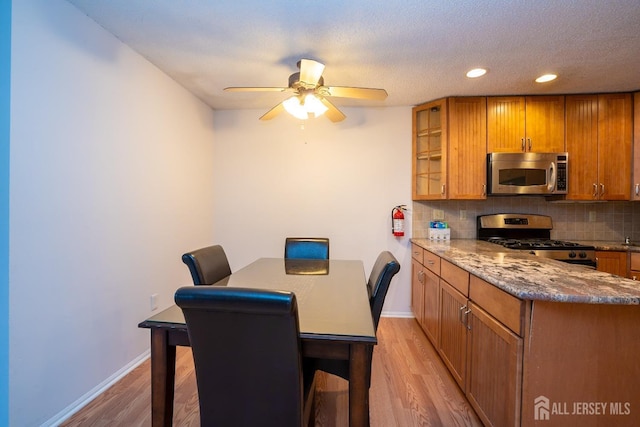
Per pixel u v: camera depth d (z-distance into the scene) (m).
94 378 1.75
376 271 1.67
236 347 0.94
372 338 1.04
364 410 1.09
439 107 2.88
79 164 1.64
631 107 2.63
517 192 2.67
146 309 2.20
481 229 3.02
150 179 2.24
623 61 2.10
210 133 3.19
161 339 1.23
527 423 1.15
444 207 3.10
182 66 2.26
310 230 3.22
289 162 3.23
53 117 1.49
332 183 3.20
